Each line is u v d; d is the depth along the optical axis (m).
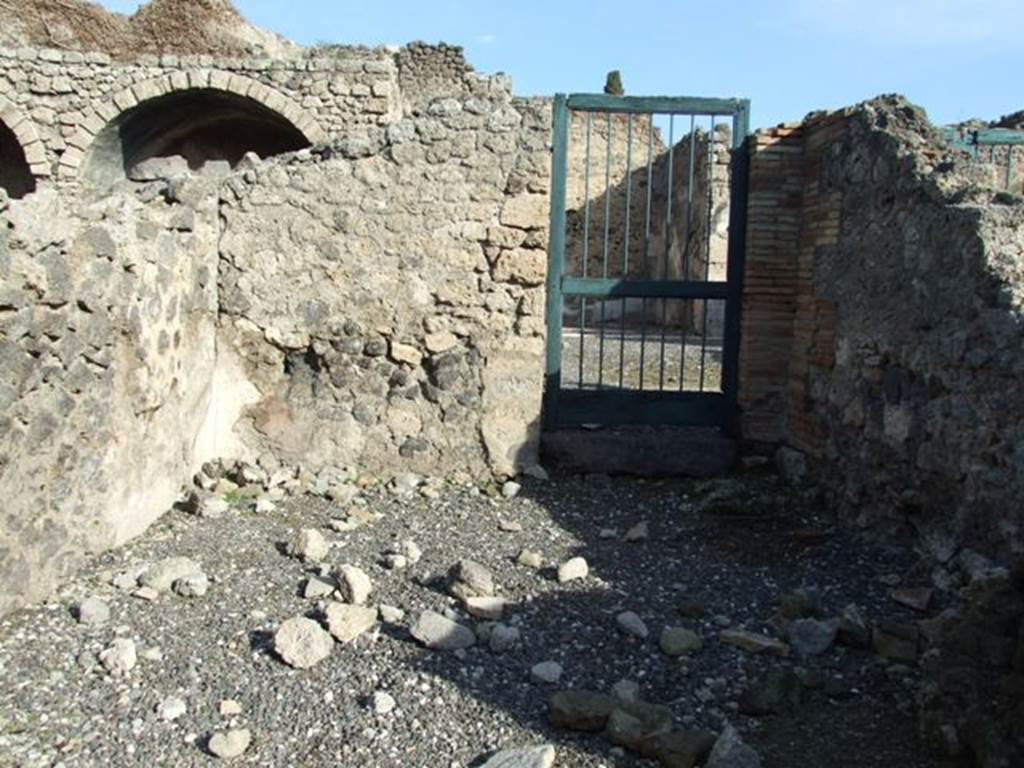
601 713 3.13
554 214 6.25
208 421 5.83
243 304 5.88
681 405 6.41
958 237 4.26
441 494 5.78
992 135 6.63
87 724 3.04
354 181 5.86
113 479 4.52
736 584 4.44
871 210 5.09
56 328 3.97
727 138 14.39
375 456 6.02
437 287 5.92
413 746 3.01
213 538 4.80
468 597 4.09
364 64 12.65
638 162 20.33
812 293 5.88
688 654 3.69
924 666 3.18
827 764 2.92
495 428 6.03
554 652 3.69
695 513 5.50
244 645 3.62
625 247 6.38
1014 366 3.78
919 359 4.54
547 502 5.69
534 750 2.89
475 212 5.89
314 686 3.34
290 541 4.70
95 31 15.39
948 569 4.20
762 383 6.26
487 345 5.98
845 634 3.76
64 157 12.80
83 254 4.21
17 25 15.02
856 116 5.29
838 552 4.85
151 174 5.69
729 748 2.85
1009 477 3.82
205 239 5.67
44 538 3.95
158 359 4.98
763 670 3.58
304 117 12.66
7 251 3.61
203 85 12.71
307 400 5.99
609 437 6.21
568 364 11.82
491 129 5.84
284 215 5.85
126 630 3.67
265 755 2.94
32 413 3.82
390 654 3.59
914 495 4.60
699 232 15.97
